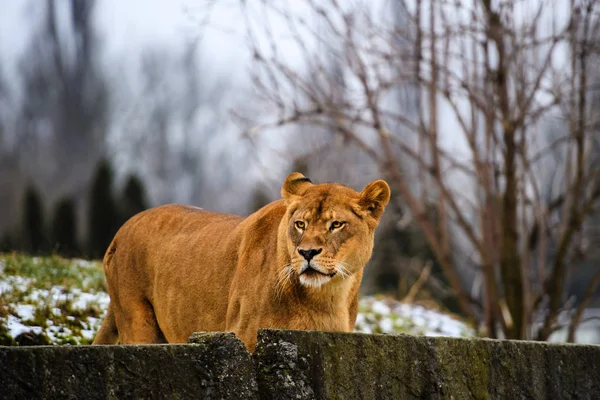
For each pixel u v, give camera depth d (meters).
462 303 20.83
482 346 9.32
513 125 19.09
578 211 19.78
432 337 8.88
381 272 34.16
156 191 98.69
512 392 9.51
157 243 12.58
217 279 11.45
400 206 26.83
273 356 7.60
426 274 28.62
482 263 20.00
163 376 6.94
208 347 7.34
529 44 18.95
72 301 15.62
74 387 6.43
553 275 19.81
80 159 95.06
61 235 40.03
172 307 12.06
